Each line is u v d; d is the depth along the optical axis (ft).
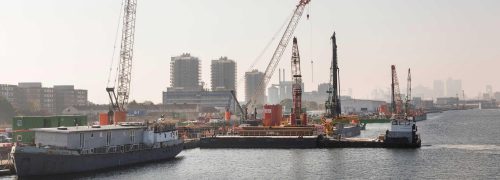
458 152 437.99
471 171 329.93
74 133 300.81
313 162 376.27
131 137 350.23
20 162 277.03
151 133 366.43
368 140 484.33
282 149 472.85
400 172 326.85
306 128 512.22
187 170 333.21
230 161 382.63
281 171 334.03
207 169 339.98
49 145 305.32
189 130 605.31
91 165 306.76
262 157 408.87
